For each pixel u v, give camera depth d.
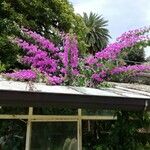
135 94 5.67
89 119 5.97
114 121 6.16
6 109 5.18
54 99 4.50
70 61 6.36
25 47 7.06
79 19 16.06
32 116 5.37
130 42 6.65
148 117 6.03
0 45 11.61
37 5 14.09
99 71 6.54
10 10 13.02
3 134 5.15
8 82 5.50
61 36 7.43
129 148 5.84
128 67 6.61
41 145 5.38
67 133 5.66
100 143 5.88
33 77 6.03
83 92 5.03
